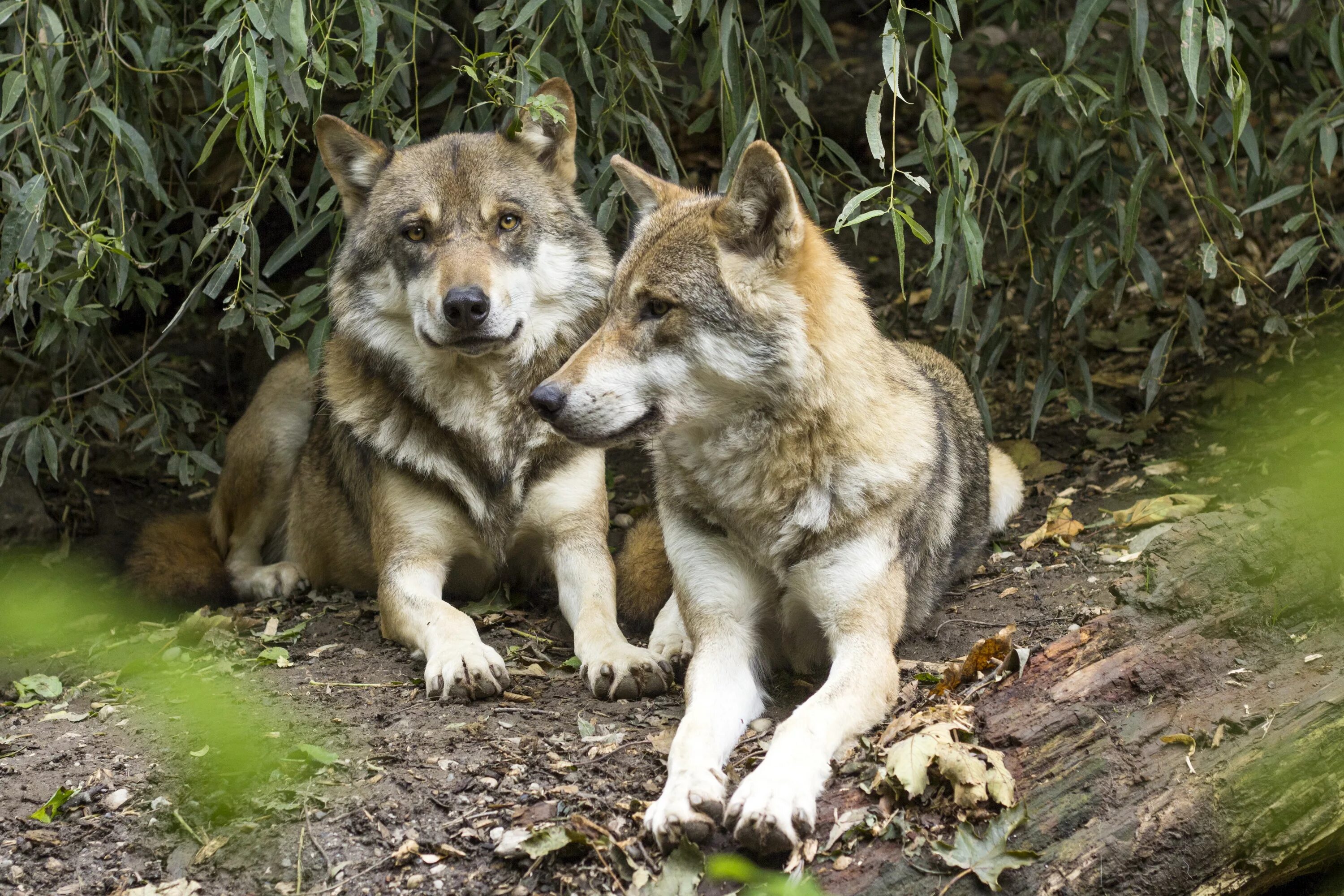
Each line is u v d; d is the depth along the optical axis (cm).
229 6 592
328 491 663
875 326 516
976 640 504
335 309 596
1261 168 706
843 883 365
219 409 895
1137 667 434
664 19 615
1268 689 434
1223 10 532
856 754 413
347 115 652
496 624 596
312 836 397
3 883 388
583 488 604
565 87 590
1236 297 636
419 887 374
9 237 585
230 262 577
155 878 393
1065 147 702
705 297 441
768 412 452
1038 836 382
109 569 718
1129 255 639
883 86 504
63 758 456
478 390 581
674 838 371
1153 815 392
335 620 614
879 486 462
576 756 434
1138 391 797
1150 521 598
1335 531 482
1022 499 679
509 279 555
